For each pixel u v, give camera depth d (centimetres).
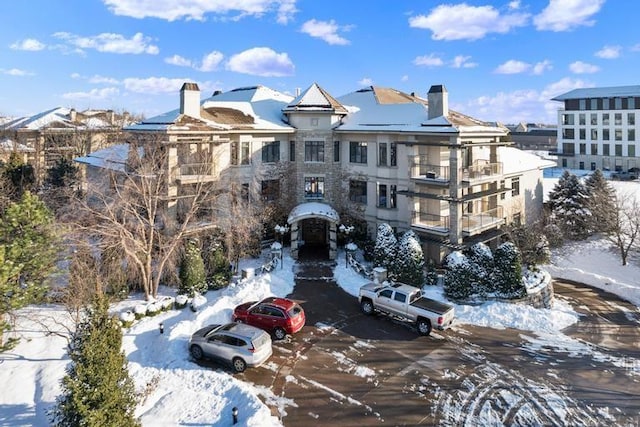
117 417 1234
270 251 3362
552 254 3884
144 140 2969
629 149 8331
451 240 3094
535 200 4294
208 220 3045
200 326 2241
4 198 2867
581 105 8931
